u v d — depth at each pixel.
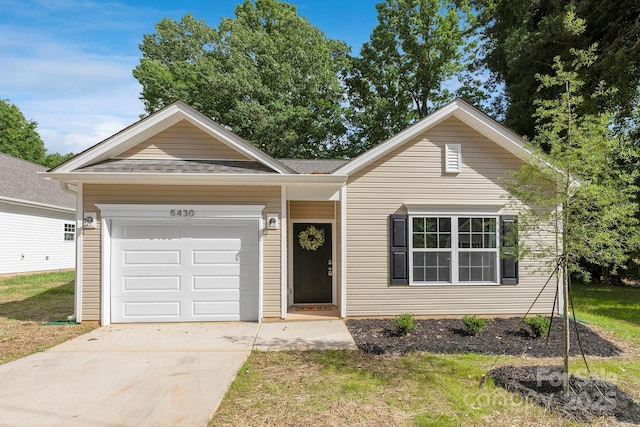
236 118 21.31
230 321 7.86
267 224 7.88
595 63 11.59
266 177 7.40
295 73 22.55
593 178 4.18
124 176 7.07
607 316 8.83
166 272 7.77
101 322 7.48
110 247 7.66
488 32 17.98
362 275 8.20
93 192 7.55
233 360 5.46
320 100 22.69
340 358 5.62
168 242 7.79
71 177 7.04
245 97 22.12
